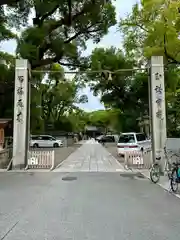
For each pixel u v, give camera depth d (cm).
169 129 2408
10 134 2783
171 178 973
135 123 3114
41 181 1173
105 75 1789
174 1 1514
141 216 651
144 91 2727
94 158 2289
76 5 2420
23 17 2464
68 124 5550
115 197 863
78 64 2800
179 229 556
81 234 523
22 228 559
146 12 1667
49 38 2444
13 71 2295
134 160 1653
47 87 4447
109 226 573
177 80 2330
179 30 1595
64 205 757
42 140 4156
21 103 1575
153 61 1548
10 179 1229
